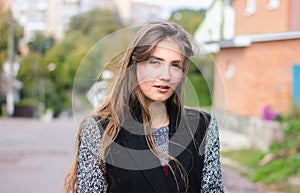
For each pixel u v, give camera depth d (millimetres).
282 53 10766
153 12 22875
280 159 7012
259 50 11328
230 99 12469
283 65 10703
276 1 10922
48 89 30734
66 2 28312
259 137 8430
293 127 7891
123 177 1371
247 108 11547
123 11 24391
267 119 8750
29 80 31750
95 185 1380
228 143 9109
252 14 12117
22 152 10172
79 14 27219
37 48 31547
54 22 30234
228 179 6371
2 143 11953
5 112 28328
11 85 28734
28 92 31594
